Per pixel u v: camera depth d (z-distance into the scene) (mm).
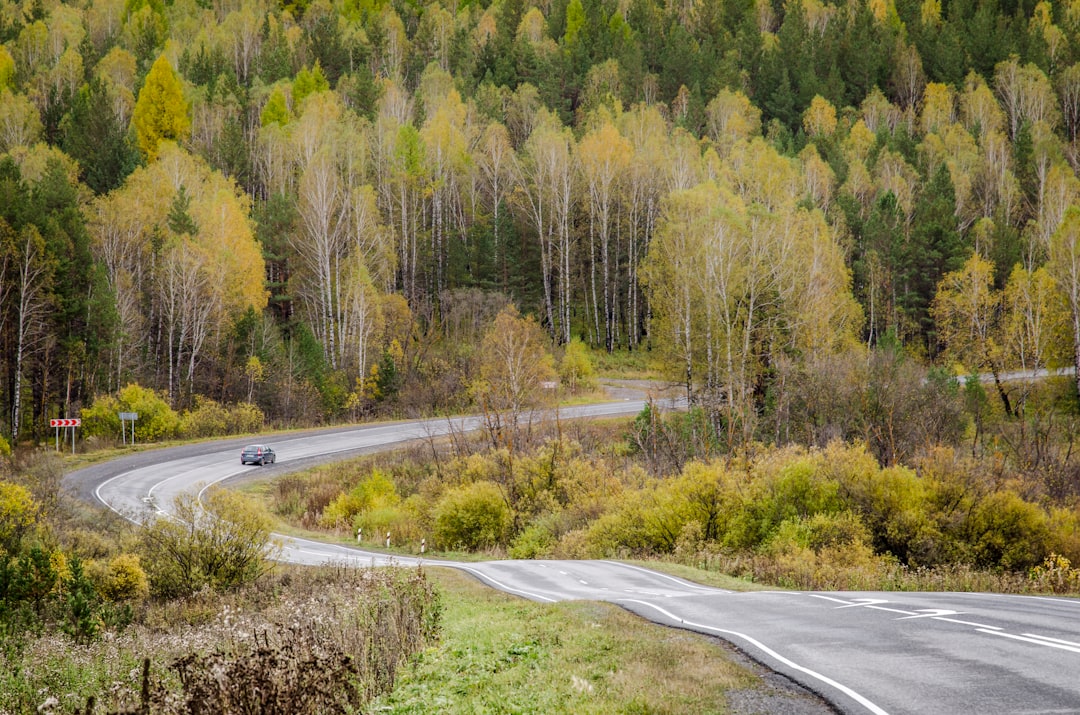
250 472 50188
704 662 10281
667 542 32188
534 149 92188
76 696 12133
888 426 48531
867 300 88375
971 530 28547
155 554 27688
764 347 57844
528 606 17219
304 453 55781
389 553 35156
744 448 39562
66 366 64875
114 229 74375
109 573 25953
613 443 56062
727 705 8391
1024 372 71375
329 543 37188
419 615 14383
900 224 90750
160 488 44812
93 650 16969
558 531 36969
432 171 97062
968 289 78000
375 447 57562
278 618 15438
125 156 90375
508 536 38344
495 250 90000
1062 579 22672
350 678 10539
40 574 22984
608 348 89688
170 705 8047
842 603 15617
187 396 68000
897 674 9180
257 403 69000
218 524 27484
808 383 52719
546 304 91500
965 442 51719
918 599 16141
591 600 17047
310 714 8641
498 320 61812
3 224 61656
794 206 69750
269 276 92125
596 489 40156
